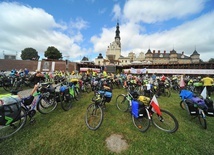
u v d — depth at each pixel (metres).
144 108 3.27
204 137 3.02
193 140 2.89
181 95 4.25
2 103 2.54
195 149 2.59
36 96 4.11
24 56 55.62
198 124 3.72
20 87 7.91
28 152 2.37
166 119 3.74
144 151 2.50
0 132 2.95
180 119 4.07
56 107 4.82
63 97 4.61
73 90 5.41
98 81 7.63
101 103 3.92
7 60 27.84
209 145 2.73
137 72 20.98
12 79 7.72
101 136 2.97
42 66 30.69
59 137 2.86
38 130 3.11
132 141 2.82
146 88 5.89
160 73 23.97
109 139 2.87
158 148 2.60
